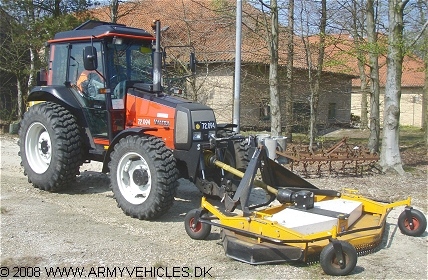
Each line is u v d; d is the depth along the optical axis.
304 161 10.38
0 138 15.45
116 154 7.03
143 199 6.91
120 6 18.75
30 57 17.67
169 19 18.17
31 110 8.42
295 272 5.14
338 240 5.04
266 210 6.05
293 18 14.18
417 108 34.72
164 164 6.63
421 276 5.16
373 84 16.09
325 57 14.05
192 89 15.79
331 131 24.62
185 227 6.19
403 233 6.54
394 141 11.23
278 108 13.48
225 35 15.98
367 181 10.24
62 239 5.97
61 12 17.61
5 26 17.28
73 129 8.10
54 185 8.16
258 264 5.25
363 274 5.16
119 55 7.84
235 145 7.55
